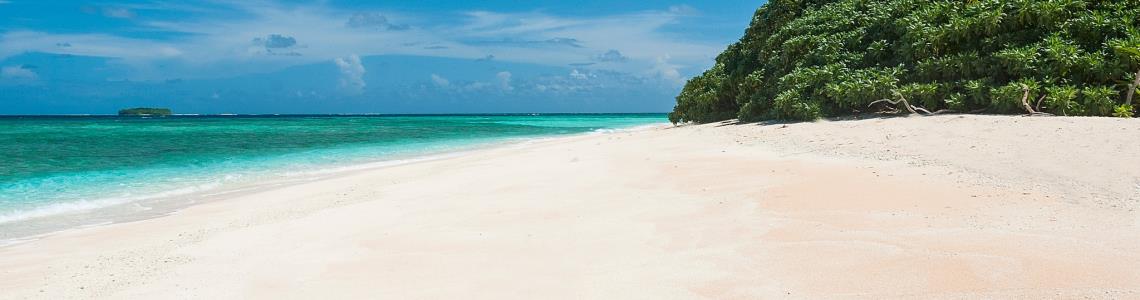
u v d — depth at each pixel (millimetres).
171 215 8164
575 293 3748
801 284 3625
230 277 4492
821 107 14742
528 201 6992
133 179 12258
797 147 10359
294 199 8891
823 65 15898
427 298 3797
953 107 12586
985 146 7949
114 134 33312
